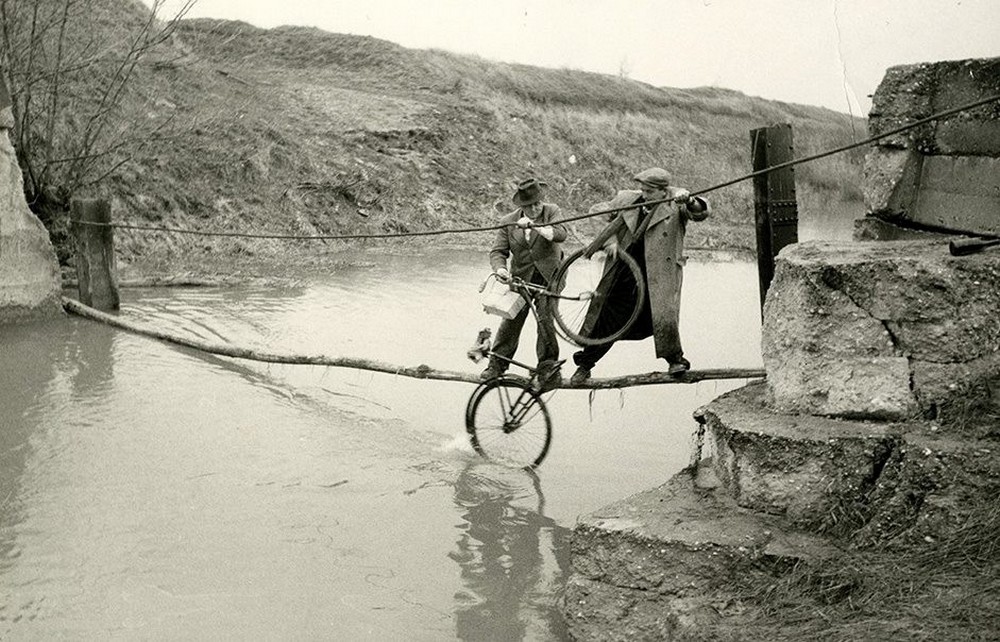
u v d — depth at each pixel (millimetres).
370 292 16078
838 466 5770
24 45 17328
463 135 28156
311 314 14352
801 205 31750
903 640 4691
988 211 6582
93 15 22500
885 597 5094
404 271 18250
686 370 8070
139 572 6551
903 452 5609
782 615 5230
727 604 5453
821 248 6684
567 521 7633
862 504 5691
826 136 38812
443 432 9578
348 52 33312
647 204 7582
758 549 5621
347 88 29484
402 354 12133
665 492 6508
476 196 25312
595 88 38812
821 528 5730
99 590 6293
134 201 18922
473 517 7664
